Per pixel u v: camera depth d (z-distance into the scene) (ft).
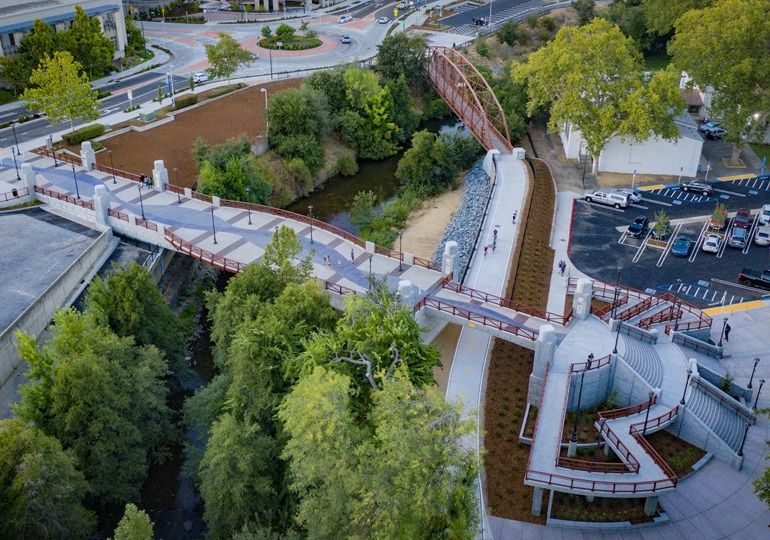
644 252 262.47
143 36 510.99
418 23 546.67
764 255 260.62
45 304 208.03
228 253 231.30
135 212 257.34
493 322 194.70
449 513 120.16
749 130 325.01
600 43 313.94
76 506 143.23
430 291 213.05
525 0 615.16
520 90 394.73
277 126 338.95
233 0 597.52
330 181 352.49
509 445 169.27
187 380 208.03
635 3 542.57
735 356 204.13
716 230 274.16
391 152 380.37
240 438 146.51
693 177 325.21
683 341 201.46
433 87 410.11
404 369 136.36
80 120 352.08
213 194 274.77
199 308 243.81
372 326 153.69
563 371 179.01
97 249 239.09
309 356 152.15
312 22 557.74
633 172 326.85
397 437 118.21
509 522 150.20
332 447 125.39
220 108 375.45
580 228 280.31
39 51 373.61
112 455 158.81
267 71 438.40
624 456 156.35
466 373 192.75
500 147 350.43
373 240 274.57
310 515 130.52
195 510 168.76
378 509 120.57
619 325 195.42
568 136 349.82
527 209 281.54
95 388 155.84
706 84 336.70
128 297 185.88
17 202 264.72
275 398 155.43
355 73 376.48
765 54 321.32
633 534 147.23
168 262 250.16
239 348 160.04
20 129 339.57
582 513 151.64
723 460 164.96
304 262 198.70
